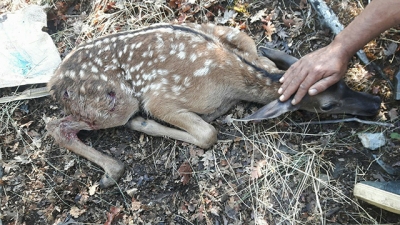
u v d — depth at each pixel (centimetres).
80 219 111
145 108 114
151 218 109
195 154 112
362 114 106
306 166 107
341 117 110
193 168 111
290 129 111
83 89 108
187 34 109
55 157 118
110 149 118
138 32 109
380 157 105
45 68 127
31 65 127
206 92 110
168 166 113
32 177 117
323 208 103
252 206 106
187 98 111
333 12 117
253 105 117
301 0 122
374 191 97
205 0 128
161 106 112
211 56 108
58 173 117
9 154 120
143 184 112
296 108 103
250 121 114
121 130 120
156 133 115
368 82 111
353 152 107
